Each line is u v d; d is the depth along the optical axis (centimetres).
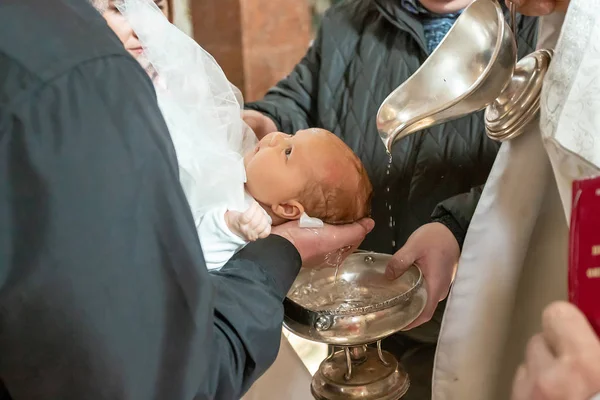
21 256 51
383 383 87
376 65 129
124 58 54
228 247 77
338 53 134
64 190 50
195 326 55
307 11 205
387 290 90
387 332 79
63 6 54
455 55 78
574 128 60
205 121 81
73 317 51
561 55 62
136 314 53
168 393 56
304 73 143
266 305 67
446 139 119
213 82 85
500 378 83
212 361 60
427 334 120
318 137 90
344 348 86
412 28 123
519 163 75
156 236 54
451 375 82
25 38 51
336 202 88
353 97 130
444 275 92
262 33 200
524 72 74
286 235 83
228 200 79
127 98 53
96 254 51
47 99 50
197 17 194
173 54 79
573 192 50
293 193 87
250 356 64
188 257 55
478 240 79
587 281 50
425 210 120
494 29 73
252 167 89
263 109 138
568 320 49
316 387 90
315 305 85
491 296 79
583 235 50
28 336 51
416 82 80
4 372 54
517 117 73
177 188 55
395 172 123
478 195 99
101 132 51
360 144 127
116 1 76
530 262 80
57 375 53
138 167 52
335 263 92
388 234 124
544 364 49
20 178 50
